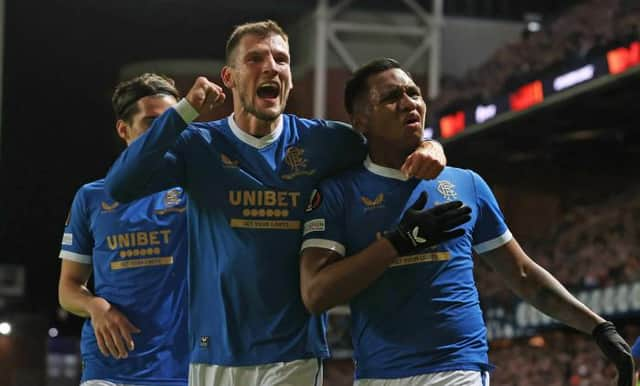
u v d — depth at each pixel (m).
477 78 21.53
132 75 27.33
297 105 26.73
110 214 5.45
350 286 4.00
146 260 5.39
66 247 5.63
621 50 13.68
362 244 4.28
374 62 4.45
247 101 4.44
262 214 4.48
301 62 27.27
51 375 32.28
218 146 4.53
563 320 4.57
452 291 4.23
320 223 4.30
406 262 4.22
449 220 3.97
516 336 17.94
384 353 4.21
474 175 4.56
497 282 18.77
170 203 5.44
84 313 5.43
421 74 27.06
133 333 5.37
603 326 4.43
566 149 20.50
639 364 5.32
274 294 4.46
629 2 17.08
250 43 4.45
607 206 19.28
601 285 15.66
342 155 4.60
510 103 16.80
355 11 26.95
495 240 4.53
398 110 4.32
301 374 4.46
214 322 4.52
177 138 4.33
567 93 15.09
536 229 22.55
